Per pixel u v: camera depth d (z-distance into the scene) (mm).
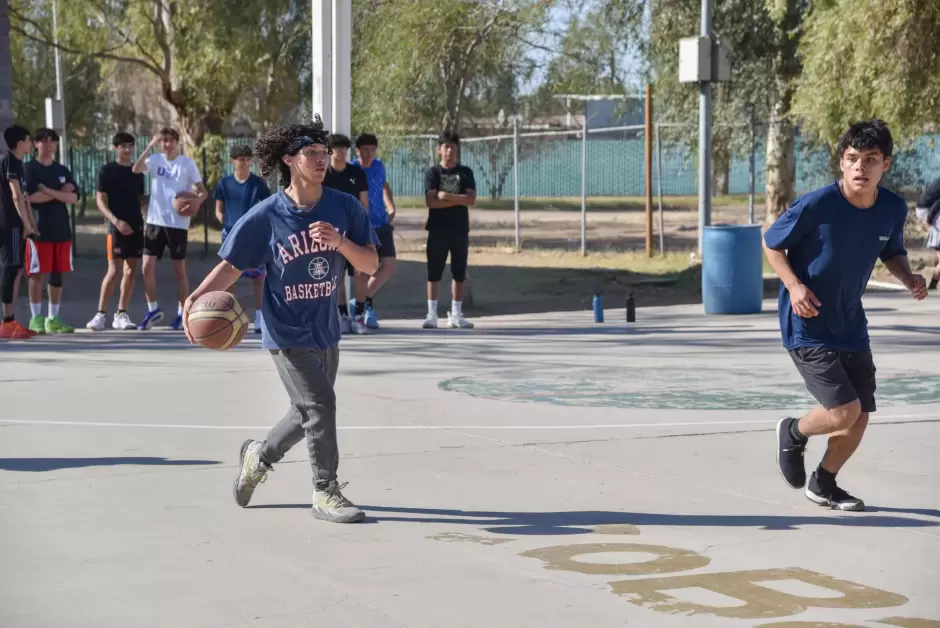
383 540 5875
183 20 35750
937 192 19109
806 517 6332
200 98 36656
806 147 30094
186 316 5988
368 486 7000
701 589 5102
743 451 7965
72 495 6766
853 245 6199
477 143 52906
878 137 6035
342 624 4641
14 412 9398
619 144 65438
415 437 8414
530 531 6039
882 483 7113
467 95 36531
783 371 11547
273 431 6406
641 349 13289
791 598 4988
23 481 7094
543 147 55812
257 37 35625
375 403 9812
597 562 5504
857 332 6402
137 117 45844
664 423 8945
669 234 39500
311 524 6168
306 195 6105
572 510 6465
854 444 6484
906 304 17859
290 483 7082
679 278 24031
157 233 15500
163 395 10219
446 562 5500
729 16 29938
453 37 32406
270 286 6141
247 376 11328
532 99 37125
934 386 10555
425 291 23344
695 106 31656
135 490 6887
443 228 15461
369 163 14750
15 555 5598
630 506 6551
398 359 12547
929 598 4992
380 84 32469
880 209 6188
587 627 4617
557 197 63656
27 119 42812
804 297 6164
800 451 6621
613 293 22906
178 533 5988
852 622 4691
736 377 11195
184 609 4820
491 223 45000
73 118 44844
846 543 5840
